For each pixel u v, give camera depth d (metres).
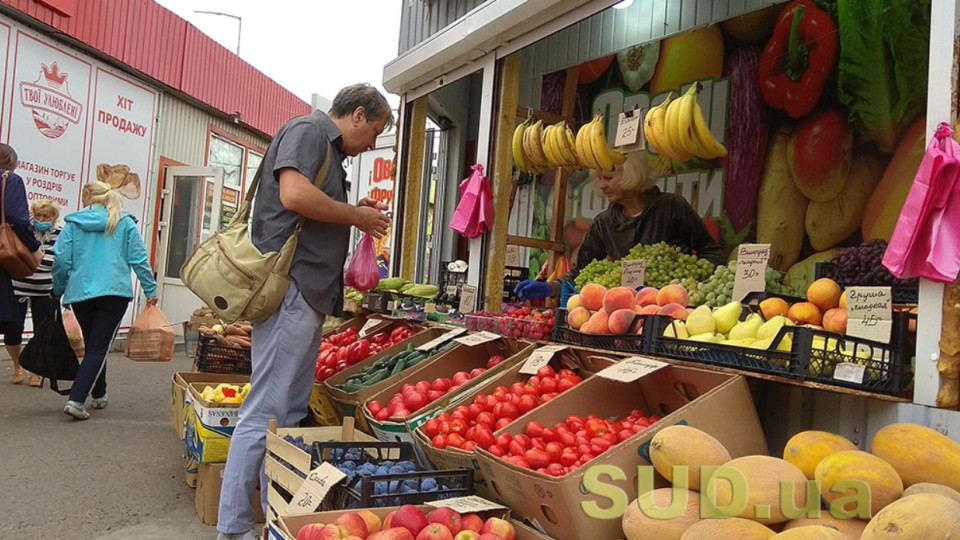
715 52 6.03
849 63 5.21
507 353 4.12
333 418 4.31
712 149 3.96
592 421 2.81
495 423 3.07
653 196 5.52
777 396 2.82
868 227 5.12
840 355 2.41
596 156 4.46
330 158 3.41
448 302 5.55
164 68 10.91
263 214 3.34
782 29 5.58
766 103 5.72
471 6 6.63
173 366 9.12
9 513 3.68
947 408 2.26
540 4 4.49
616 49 6.70
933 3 2.42
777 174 5.65
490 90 5.21
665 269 4.59
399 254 6.59
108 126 10.12
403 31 7.82
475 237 5.23
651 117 4.03
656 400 3.12
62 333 5.76
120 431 5.54
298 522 2.32
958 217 2.27
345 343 5.40
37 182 8.95
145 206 11.09
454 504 2.44
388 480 2.59
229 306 3.18
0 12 8.19
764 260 3.37
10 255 5.78
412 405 3.53
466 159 7.98
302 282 3.30
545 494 2.33
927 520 1.66
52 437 5.21
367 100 3.50
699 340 2.87
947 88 2.36
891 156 5.00
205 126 12.66
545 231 7.50
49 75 8.98
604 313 3.37
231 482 3.19
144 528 3.62
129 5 10.00
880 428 2.38
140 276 5.90
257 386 3.29
